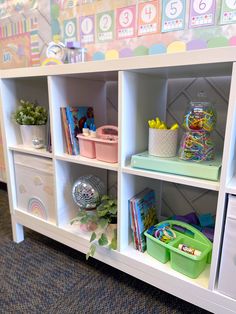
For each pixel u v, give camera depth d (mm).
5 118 1115
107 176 1327
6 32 1517
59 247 1194
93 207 1039
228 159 606
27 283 956
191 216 985
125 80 746
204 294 715
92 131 919
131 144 837
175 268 789
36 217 1138
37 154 1037
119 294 903
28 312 828
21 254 1139
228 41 855
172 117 1064
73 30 1221
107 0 1083
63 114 957
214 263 676
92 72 801
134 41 1053
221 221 640
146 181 990
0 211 1599
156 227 885
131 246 912
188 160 741
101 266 1057
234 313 674
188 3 903
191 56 606
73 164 1074
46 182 1059
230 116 582
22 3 1388
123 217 860
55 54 1105
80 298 883
